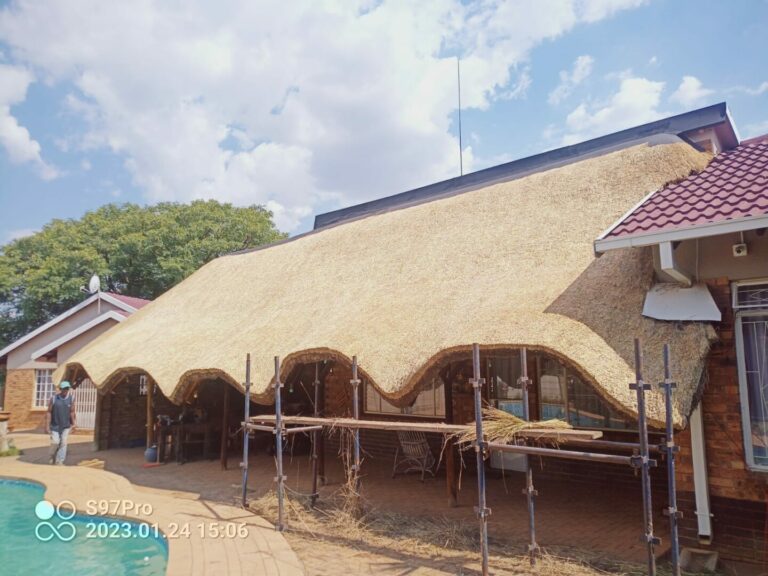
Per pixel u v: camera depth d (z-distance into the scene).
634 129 11.17
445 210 11.62
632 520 7.45
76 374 14.70
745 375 5.87
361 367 7.45
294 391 14.92
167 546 6.82
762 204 5.38
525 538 6.73
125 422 16.36
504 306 7.00
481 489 5.44
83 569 6.93
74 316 23.94
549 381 9.88
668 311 5.90
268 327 10.59
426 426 6.34
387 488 9.80
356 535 6.98
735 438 5.77
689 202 6.16
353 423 7.14
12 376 23.64
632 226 6.04
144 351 12.71
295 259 13.97
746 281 5.93
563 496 8.88
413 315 8.04
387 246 11.55
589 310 6.30
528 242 8.63
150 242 32.91
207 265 18.27
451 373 9.08
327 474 11.31
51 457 13.05
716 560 5.59
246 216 36.53
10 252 34.12
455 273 8.85
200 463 12.99
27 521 8.91
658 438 8.56
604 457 4.91
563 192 9.69
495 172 13.95
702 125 9.90
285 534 7.11
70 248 33.22
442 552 6.27
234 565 5.83
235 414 15.05
